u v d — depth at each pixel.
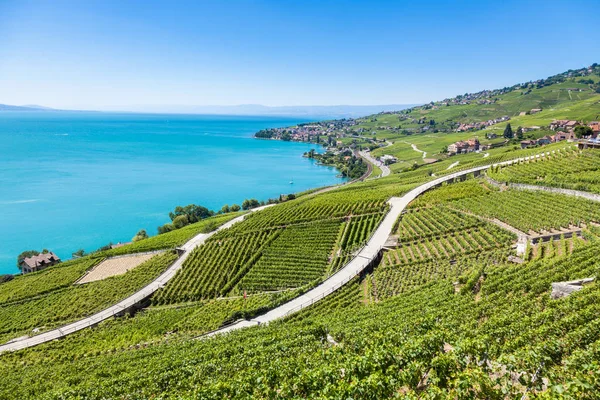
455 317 40.69
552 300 39.59
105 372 43.28
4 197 172.50
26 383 45.03
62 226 142.25
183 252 93.12
